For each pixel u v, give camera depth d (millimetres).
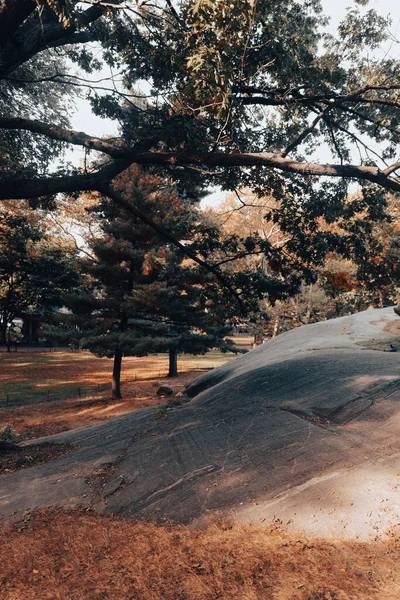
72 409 21000
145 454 8391
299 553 4402
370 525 4691
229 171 11422
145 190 22797
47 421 18500
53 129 9109
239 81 9258
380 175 7883
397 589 3623
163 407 12898
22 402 22938
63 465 8906
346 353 12570
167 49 9344
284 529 4957
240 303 12133
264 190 11680
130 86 11383
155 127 10164
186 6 8406
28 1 7828
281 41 10500
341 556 4246
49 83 17938
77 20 8469
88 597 4113
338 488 5461
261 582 3984
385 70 10820
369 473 5637
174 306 25094
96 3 8047
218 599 3830
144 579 4297
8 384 28844
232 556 4500
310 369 11008
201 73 7340
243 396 10508
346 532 4688
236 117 9109
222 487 6211
